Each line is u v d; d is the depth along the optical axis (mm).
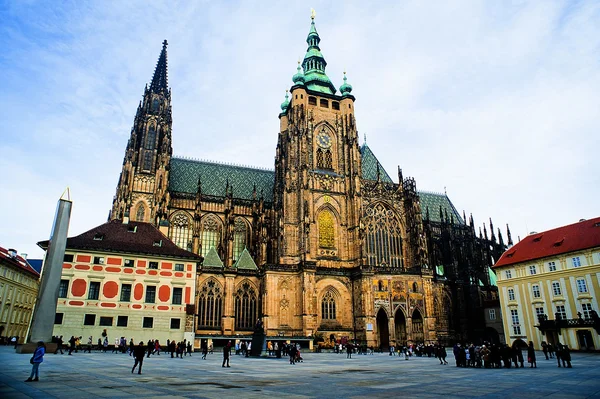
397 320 140375
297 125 152375
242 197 173625
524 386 39656
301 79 161500
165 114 164250
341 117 164250
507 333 128125
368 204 155125
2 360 56844
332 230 149375
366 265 137125
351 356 104000
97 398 29141
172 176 166750
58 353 78750
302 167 146625
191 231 155250
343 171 156375
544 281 119688
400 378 48031
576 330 107125
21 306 127438
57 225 73312
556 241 122000
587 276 109875
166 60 174875
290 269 133625
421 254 149250
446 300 157875
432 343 129750
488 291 169625
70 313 97938
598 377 47469
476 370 59906
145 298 104875
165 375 46781
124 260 105375
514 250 133250
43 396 29359
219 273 130125
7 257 119125
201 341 113500
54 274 71562
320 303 135250
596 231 113438
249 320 131875
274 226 158125
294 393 34281
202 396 31375
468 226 186500
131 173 152375
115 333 100250
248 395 32469
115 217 148875
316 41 182750
